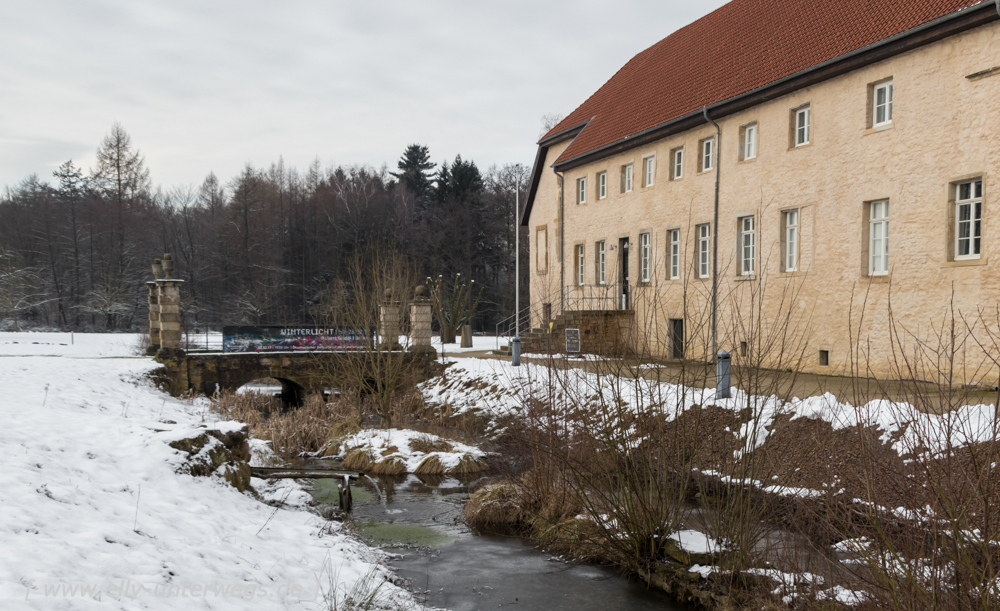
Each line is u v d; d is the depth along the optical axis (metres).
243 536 7.15
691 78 23.56
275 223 67.12
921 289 14.45
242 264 63.00
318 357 23.20
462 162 72.88
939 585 5.01
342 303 24.53
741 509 7.58
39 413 10.10
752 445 7.56
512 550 9.34
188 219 68.50
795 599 6.45
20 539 5.10
